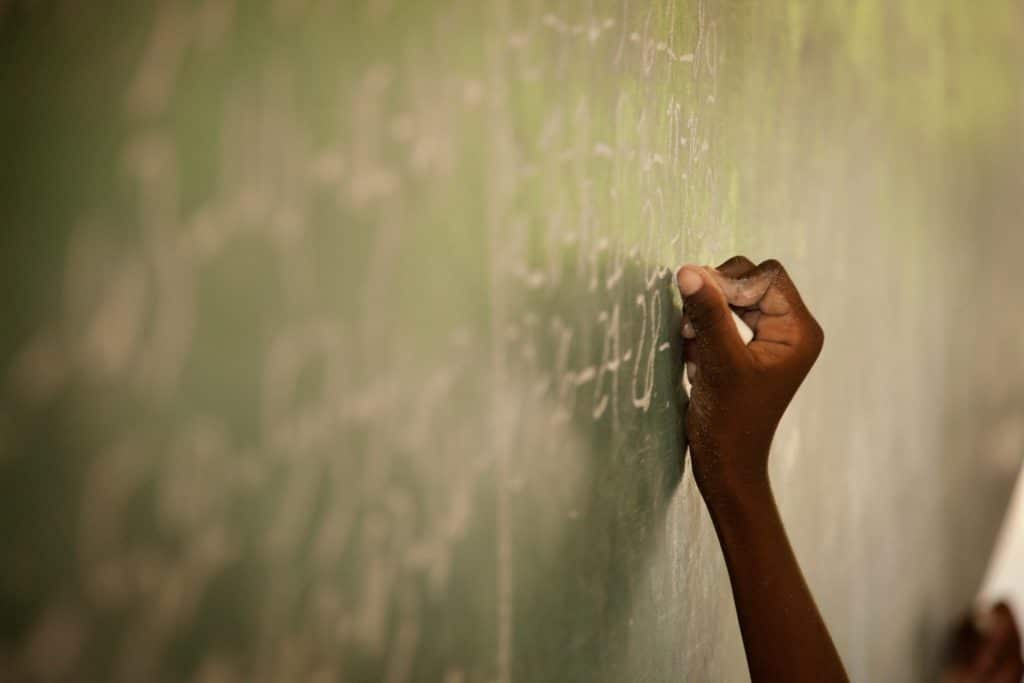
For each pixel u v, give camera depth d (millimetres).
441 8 599
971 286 2334
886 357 1823
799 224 1384
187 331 436
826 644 919
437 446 614
